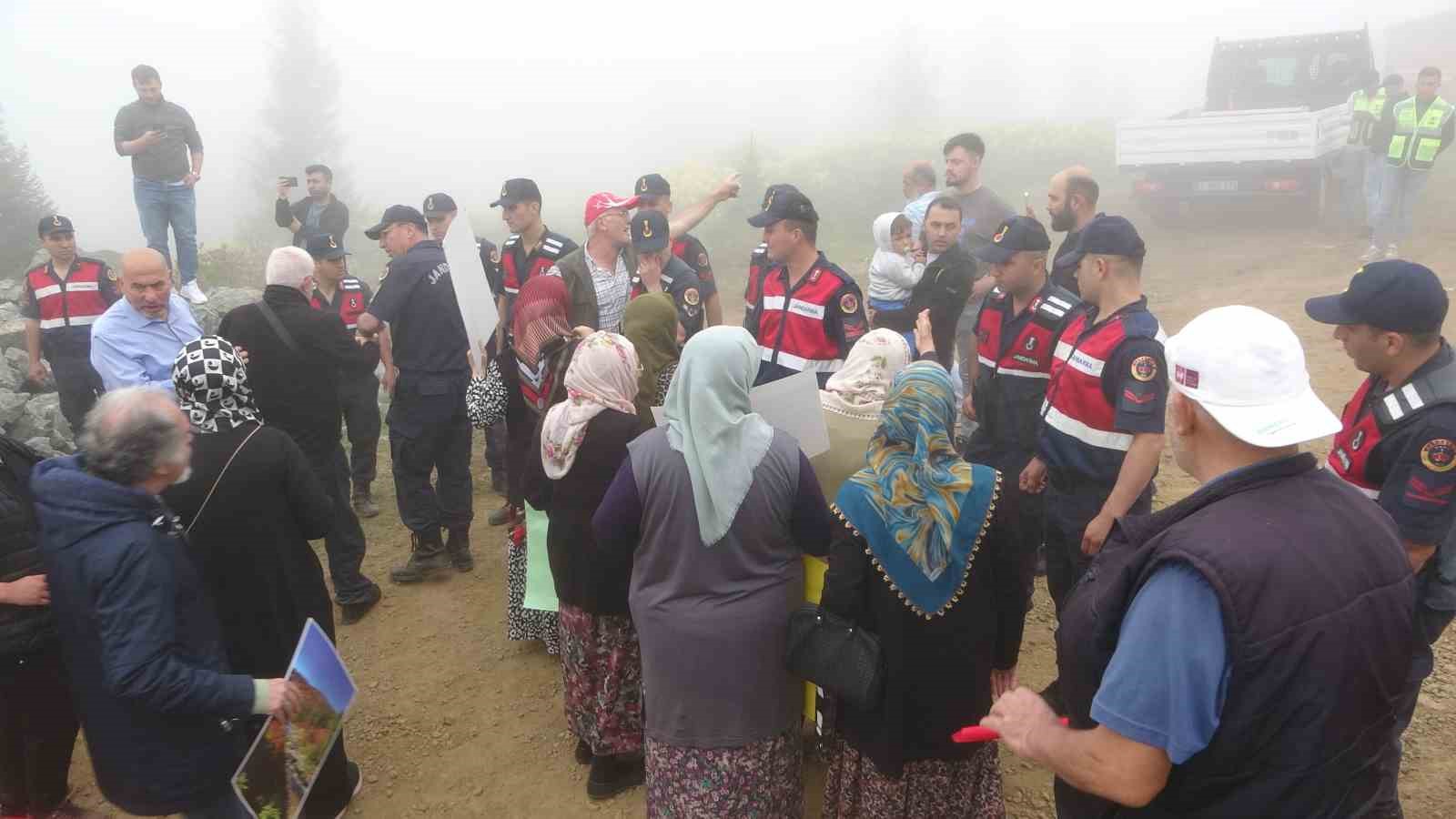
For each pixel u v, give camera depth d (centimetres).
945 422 258
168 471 248
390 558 566
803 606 272
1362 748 155
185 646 253
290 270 452
